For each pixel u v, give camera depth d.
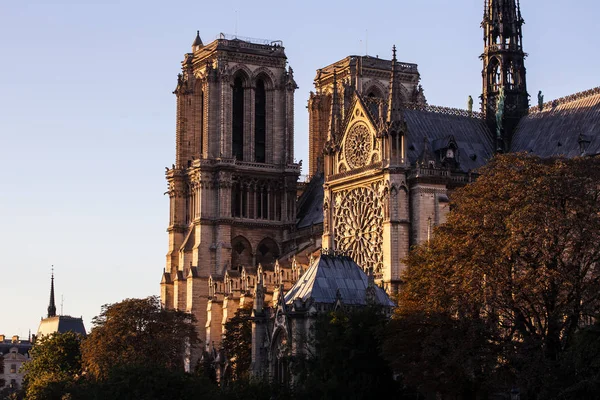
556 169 121.56
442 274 124.44
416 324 123.81
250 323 185.75
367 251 198.12
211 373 197.25
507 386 124.44
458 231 125.25
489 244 119.56
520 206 119.44
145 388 136.38
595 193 121.50
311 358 138.38
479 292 118.19
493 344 117.06
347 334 133.75
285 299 152.25
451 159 196.50
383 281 189.75
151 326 182.88
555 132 197.00
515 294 116.62
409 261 137.75
